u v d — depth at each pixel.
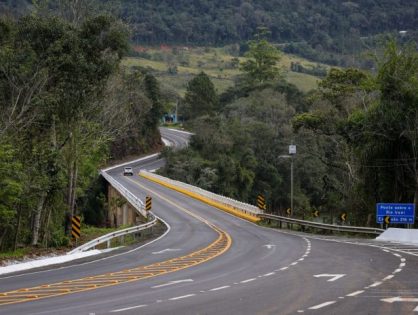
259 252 40.59
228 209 81.25
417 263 32.75
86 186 84.62
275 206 140.88
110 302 21.23
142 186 110.75
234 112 160.50
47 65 50.78
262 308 19.56
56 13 57.00
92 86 53.62
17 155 52.09
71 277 28.88
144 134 171.12
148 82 173.62
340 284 25.05
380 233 54.06
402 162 65.81
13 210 49.78
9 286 26.11
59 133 56.38
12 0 102.38
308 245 45.84
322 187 123.56
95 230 70.31
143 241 50.78
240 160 142.50
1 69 49.56
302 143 133.75
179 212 78.38
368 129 65.81
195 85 195.00
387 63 65.38
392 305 19.89
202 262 34.75
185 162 134.50
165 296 22.42
